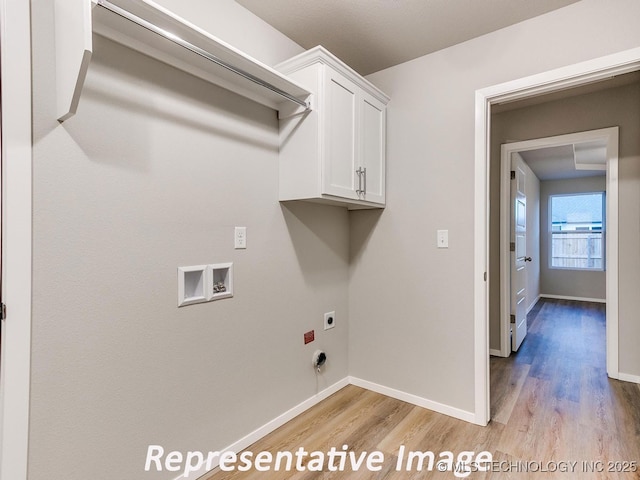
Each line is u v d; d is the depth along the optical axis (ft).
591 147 13.37
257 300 6.41
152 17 4.13
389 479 5.36
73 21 3.53
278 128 6.82
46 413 3.86
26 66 3.67
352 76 6.96
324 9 6.31
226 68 4.94
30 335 3.73
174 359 5.10
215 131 5.64
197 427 5.41
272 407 6.73
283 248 6.97
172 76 5.03
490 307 11.29
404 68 8.06
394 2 6.07
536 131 10.42
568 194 21.63
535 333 13.84
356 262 8.81
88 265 4.19
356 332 8.82
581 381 9.01
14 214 3.61
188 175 5.26
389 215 8.25
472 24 6.64
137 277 4.66
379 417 7.23
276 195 6.79
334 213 8.40
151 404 4.83
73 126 4.03
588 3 5.88
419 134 7.80
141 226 4.70
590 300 20.93
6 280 3.58
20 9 3.64
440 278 7.48
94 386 4.26
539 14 6.31
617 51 5.62
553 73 6.16
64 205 3.98
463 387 7.15
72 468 4.07
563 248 22.07
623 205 9.02
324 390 8.10
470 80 7.11
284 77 5.73
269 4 6.17
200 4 5.57
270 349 6.69
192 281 5.49
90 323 4.21
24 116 3.67
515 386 8.77
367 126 7.53
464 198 7.17
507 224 11.06
